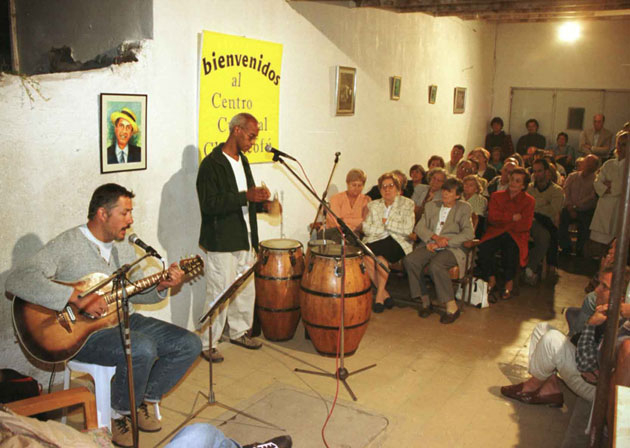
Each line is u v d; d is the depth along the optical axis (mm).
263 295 4219
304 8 5074
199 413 3260
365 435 3086
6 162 3035
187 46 3988
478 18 8508
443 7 6727
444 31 8031
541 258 5953
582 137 9680
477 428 3234
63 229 3342
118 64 3553
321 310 3920
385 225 5105
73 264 2850
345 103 5812
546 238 5922
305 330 4387
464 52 8914
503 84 10562
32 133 3129
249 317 4168
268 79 4707
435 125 8195
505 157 10242
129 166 3672
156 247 3969
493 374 3926
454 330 4707
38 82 3131
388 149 6914
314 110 5406
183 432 2285
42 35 4160
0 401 2789
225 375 3766
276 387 3602
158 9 3752
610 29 9703
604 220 6453
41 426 1922
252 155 4656
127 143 3635
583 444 3076
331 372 3852
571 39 9969
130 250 3160
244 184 4055
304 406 3375
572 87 10109
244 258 4062
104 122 3457
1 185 3029
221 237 3861
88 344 2881
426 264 4984
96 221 2908
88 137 3406
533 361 3400
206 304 3990
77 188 3387
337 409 3354
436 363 4070
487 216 5738
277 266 4160
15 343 3203
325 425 3172
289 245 4266
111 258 3027
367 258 4980
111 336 2885
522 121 10594
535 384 3518
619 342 2850
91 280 2865
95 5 3879
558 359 3229
